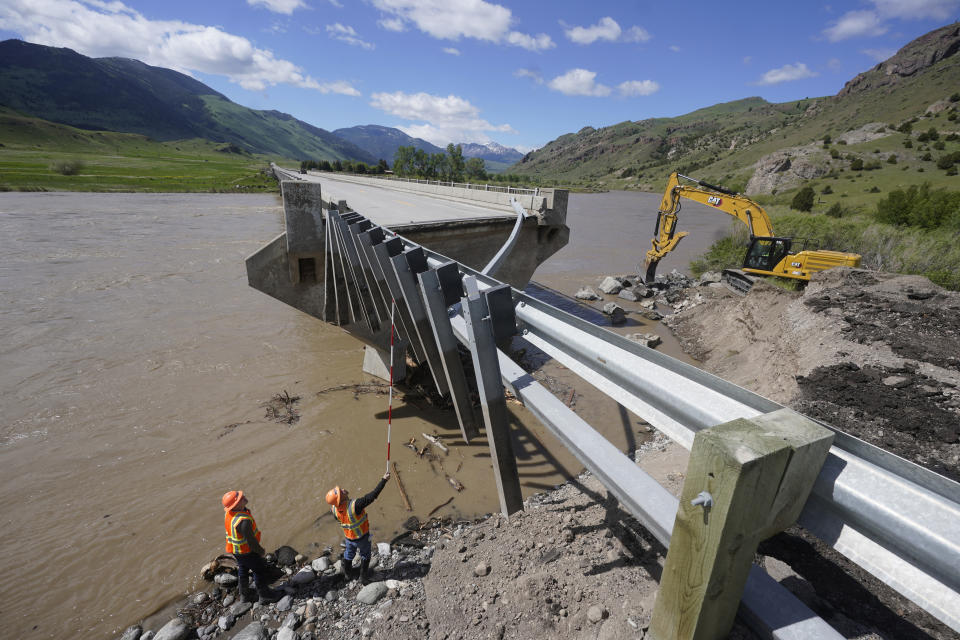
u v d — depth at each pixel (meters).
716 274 22.62
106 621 5.31
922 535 1.30
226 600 5.49
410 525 6.64
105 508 7.10
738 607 1.88
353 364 12.37
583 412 9.67
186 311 16.56
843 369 8.59
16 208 42.41
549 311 3.56
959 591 1.28
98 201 52.66
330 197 14.68
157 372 11.79
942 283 17.72
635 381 2.47
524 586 4.46
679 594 1.77
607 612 3.75
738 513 1.46
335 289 9.04
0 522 6.80
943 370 8.11
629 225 50.03
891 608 3.53
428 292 4.79
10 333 14.07
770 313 12.96
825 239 23.45
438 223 12.16
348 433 9.11
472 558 5.49
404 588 5.29
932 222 30.47
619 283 21.47
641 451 8.17
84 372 11.73
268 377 11.57
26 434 9.06
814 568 3.97
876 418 7.11
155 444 8.76
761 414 1.80
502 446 4.18
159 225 36.62
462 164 102.44
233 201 60.62
